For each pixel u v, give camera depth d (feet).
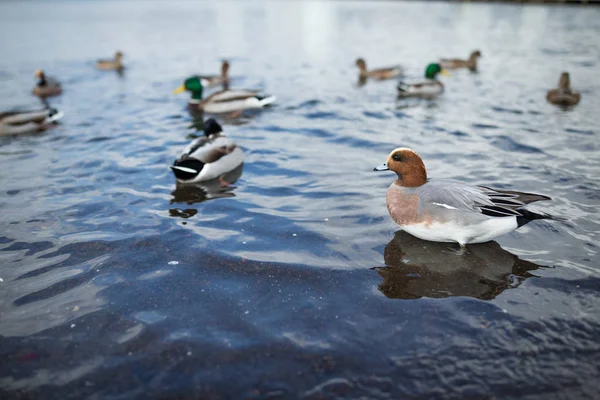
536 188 5.82
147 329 3.70
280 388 3.22
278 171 6.72
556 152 7.01
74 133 8.66
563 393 3.15
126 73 14.93
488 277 4.23
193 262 4.50
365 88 12.36
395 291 4.07
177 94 12.22
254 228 5.09
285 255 4.58
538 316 3.76
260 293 4.06
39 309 3.93
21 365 3.42
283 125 9.01
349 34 24.07
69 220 5.31
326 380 3.26
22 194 6.01
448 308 3.86
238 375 3.31
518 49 18.03
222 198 5.85
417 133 8.21
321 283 4.18
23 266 4.48
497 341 3.54
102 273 4.35
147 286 4.17
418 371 3.32
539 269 4.31
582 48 17.42
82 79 14.02
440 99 10.91
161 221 5.26
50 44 20.79
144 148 7.77
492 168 6.49
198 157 6.37
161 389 3.22
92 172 6.73
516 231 4.93
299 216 5.34
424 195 4.55
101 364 3.41
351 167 6.77
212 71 15.21
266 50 19.39
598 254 4.48
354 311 3.85
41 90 11.91
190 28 27.07
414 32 24.23
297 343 3.54
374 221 5.19
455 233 4.49
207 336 3.62
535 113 9.21
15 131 8.68
